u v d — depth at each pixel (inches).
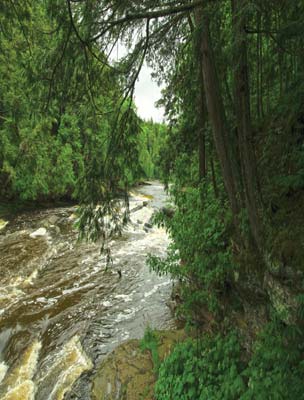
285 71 125.2
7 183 687.1
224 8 121.4
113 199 136.6
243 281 133.6
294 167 113.6
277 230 114.0
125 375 170.7
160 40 127.3
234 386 122.1
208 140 174.2
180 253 184.7
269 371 107.4
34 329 250.7
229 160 132.2
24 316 268.7
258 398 101.7
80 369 196.5
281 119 119.3
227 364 137.1
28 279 342.3
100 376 177.9
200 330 185.0
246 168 115.6
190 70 141.5
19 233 514.3
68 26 100.4
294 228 108.3
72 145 714.2
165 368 157.4
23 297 302.2
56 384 187.0
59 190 791.7
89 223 132.1
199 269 159.8
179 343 178.5
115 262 394.0
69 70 107.9
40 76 107.8
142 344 194.1
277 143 123.0
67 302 293.9
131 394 156.2
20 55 120.1
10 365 214.4
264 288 118.7
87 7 98.3
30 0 110.4
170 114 174.7
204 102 155.3
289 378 98.2
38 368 206.8
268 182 127.1
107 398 160.9
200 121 159.5
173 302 278.2
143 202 775.7
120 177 135.4
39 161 620.7
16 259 393.7
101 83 124.8
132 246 459.5
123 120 129.6
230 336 146.8
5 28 118.4
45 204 801.6
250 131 113.9
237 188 134.6
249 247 130.5
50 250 433.7
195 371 145.3
